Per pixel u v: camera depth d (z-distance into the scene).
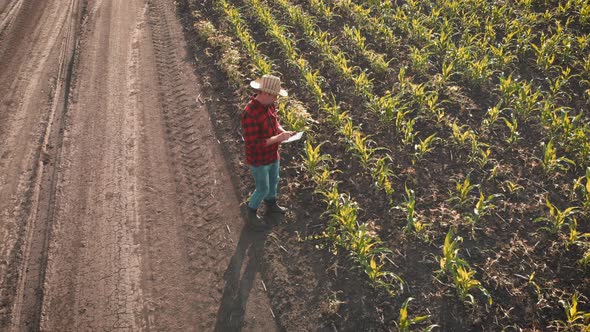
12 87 9.39
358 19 10.87
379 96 8.50
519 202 6.28
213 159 7.33
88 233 6.10
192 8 12.34
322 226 6.08
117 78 9.52
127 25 11.78
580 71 8.75
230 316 5.08
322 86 8.82
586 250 5.50
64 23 12.03
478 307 5.02
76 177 7.02
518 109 7.80
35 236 6.06
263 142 5.09
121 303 5.22
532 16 9.90
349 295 5.23
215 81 9.23
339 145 7.39
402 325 4.67
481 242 5.76
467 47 9.00
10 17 12.42
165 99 8.84
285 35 10.59
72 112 8.48
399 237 5.86
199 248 5.89
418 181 6.69
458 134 7.23
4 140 7.87
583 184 6.50
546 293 5.11
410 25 10.53
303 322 5.00
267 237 5.98
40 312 5.12
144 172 7.12
